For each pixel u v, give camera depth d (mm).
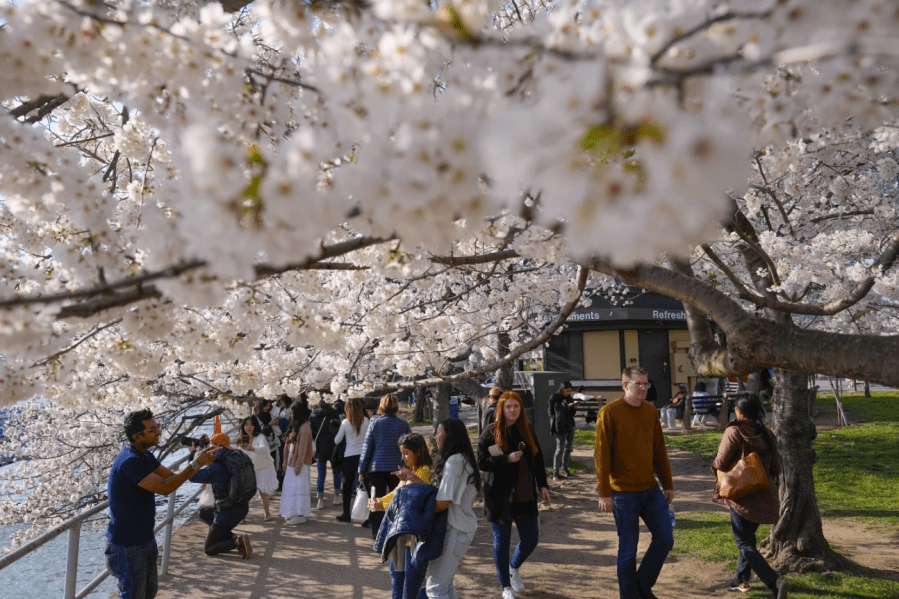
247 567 6410
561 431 10117
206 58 1502
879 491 8195
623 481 4586
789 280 4785
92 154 4062
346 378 5777
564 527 7508
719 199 542
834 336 1620
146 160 2719
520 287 5375
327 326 2350
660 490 4738
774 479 4875
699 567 5707
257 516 8648
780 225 6465
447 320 5316
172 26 1542
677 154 536
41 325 1345
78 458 8406
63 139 4172
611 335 18906
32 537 7992
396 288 4336
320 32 1521
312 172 878
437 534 4309
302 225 863
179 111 1579
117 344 2363
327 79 989
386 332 4410
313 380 5438
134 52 1466
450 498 4285
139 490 4062
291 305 2352
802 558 5551
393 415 6805
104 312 1670
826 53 656
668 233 541
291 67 2143
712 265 7246
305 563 6500
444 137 750
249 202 890
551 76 635
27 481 8266
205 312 3152
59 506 8602
